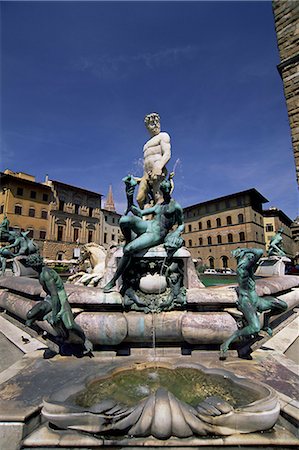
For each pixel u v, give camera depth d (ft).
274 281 15.90
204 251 179.01
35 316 10.41
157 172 21.44
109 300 11.45
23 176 146.10
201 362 10.54
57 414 6.55
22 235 28.48
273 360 10.85
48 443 6.26
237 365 10.23
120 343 11.69
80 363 10.41
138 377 8.88
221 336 11.03
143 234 12.06
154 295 11.85
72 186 162.30
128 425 6.36
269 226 194.59
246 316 10.48
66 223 158.40
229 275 41.96
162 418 6.25
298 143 32.58
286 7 35.63
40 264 10.72
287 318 18.94
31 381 8.80
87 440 6.27
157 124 23.26
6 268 33.53
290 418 6.68
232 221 164.04
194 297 11.46
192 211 191.11
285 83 34.81
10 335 14.89
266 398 6.89
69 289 12.30
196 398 7.58
